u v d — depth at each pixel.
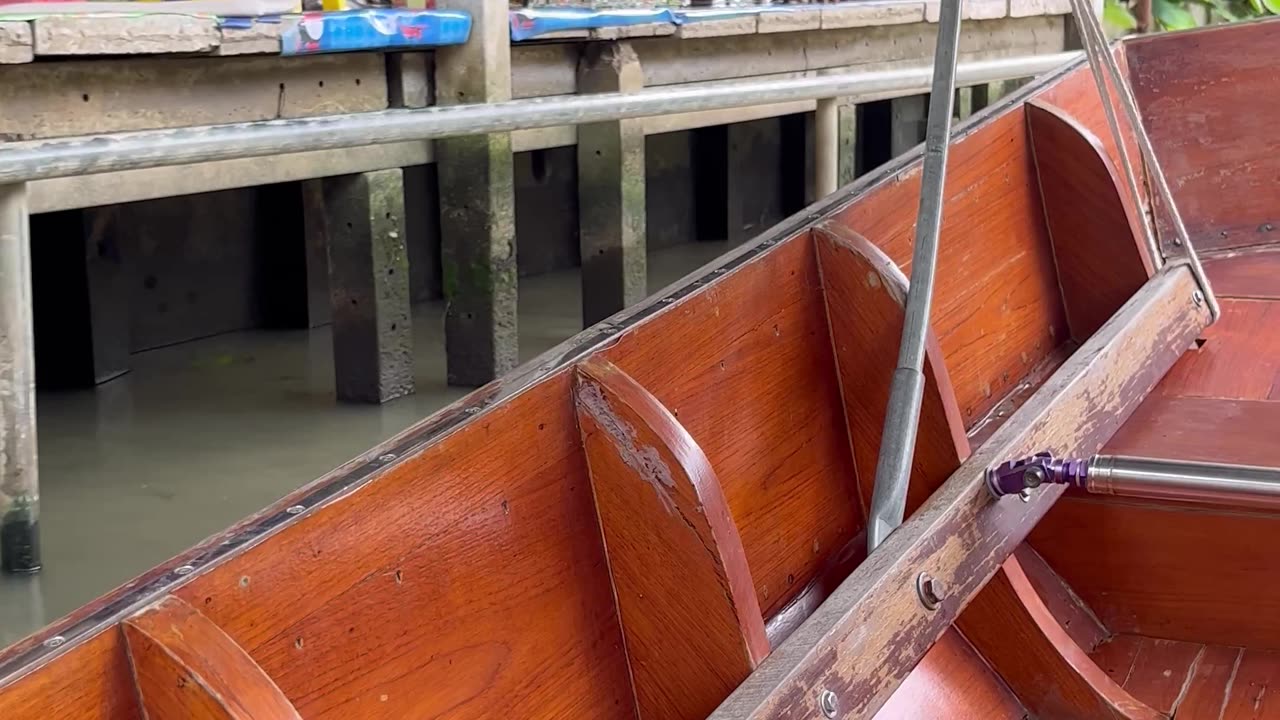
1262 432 2.08
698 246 8.23
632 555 1.36
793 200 8.95
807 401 1.78
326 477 1.13
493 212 4.67
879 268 1.74
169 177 3.80
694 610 1.33
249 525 1.04
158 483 3.73
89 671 0.88
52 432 4.23
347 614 1.09
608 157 5.23
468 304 4.77
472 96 4.50
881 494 1.54
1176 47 3.25
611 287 5.36
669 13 5.07
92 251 4.77
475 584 1.23
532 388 1.30
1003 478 1.62
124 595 0.95
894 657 1.37
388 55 4.43
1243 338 2.54
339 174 4.33
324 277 5.88
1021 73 5.14
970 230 2.33
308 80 4.11
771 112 6.34
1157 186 2.47
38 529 3.14
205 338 5.67
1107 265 2.58
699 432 1.57
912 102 8.91
